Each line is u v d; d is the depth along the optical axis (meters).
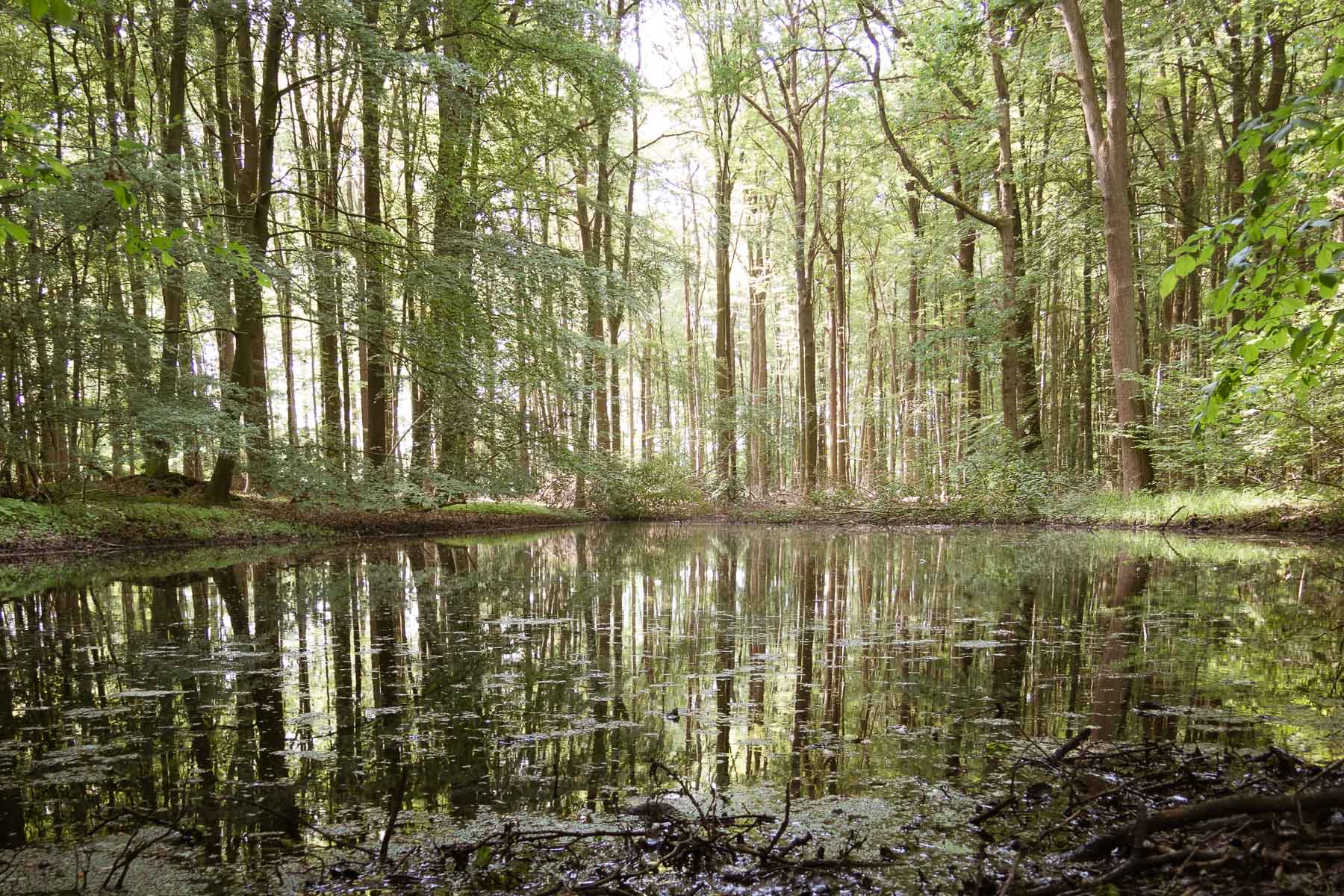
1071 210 18.52
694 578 8.71
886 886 1.87
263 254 11.37
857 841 2.14
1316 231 2.42
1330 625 5.26
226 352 19.78
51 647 4.93
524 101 15.16
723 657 4.60
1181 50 15.55
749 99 24.25
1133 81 17.72
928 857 2.03
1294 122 2.25
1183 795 2.31
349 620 5.90
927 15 17.09
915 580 8.30
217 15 11.15
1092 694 3.63
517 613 6.25
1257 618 5.54
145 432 11.47
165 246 4.03
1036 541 13.28
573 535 17.88
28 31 11.59
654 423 39.38
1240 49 16.33
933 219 23.95
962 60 16.55
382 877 1.97
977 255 28.98
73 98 13.53
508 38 14.30
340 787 2.61
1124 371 15.38
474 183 14.09
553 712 3.49
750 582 8.27
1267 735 2.95
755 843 2.13
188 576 8.70
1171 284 2.74
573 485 24.77
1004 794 2.48
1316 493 12.95
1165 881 1.78
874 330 36.16
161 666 4.39
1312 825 1.87
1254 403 8.79
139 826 2.31
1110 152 15.01
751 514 23.73
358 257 12.82
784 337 41.31
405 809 2.42
